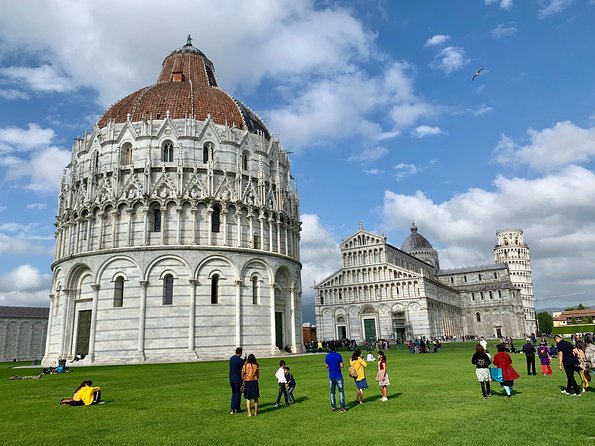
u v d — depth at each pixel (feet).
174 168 202.08
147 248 187.62
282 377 68.13
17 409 68.69
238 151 215.92
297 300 230.68
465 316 561.84
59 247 215.72
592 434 47.06
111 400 76.48
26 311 382.83
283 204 231.71
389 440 46.65
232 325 191.21
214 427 54.29
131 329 181.78
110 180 200.44
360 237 457.68
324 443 46.19
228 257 195.83
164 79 273.95
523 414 57.26
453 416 57.11
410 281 426.51
